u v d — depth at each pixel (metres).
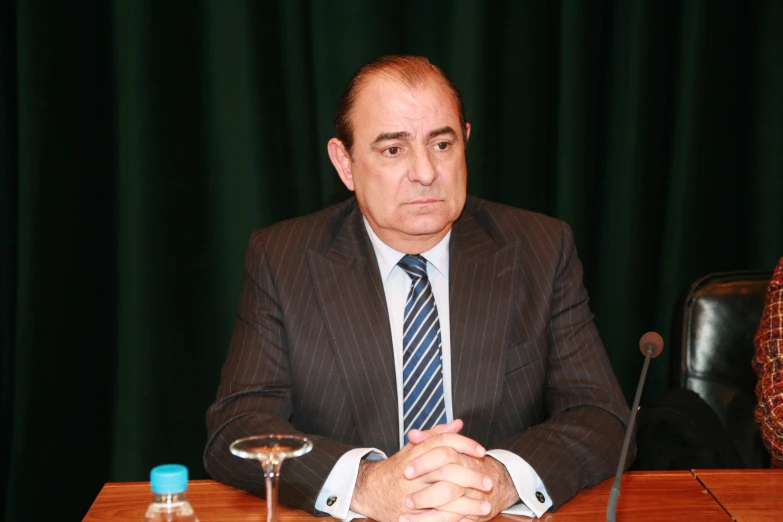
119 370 3.22
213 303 3.27
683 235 3.48
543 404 2.25
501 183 3.40
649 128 3.42
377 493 1.66
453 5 3.24
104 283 3.24
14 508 3.17
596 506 1.69
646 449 2.36
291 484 1.70
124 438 3.23
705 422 2.34
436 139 2.00
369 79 2.03
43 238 3.11
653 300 3.53
